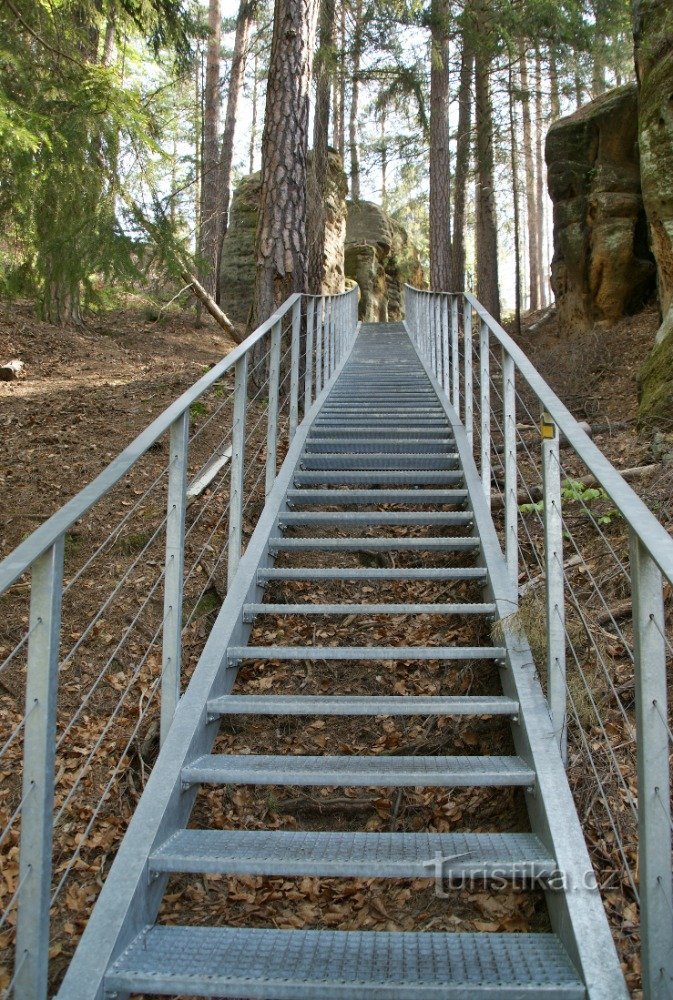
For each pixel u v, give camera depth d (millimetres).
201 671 2975
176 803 2451
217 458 5422
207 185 14648
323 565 4367
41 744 1696
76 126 6277
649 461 4852
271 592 4066
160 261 7332
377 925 2369
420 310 10203
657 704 1642
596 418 6883
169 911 2418
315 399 6727
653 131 5992
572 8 13422
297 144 7879
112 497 5051
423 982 1808
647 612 1655
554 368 8672
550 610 2564
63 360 9422
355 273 21703
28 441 6047
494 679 3354
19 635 3752
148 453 5797
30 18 6535
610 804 2545
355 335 13297
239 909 2443
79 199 6598
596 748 2740
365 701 2811
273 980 1819
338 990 1789
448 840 2299
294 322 5473
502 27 13445
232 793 2900
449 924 2340
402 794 2881
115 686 3449
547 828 2219
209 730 2893
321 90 11945
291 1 7938
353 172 17906
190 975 1840
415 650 3027
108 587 4090
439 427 5828
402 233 24547
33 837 1682
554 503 2590
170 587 2707
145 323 12875
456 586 4102
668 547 1504
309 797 2885
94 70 6383
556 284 11812
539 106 19875
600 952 1845
